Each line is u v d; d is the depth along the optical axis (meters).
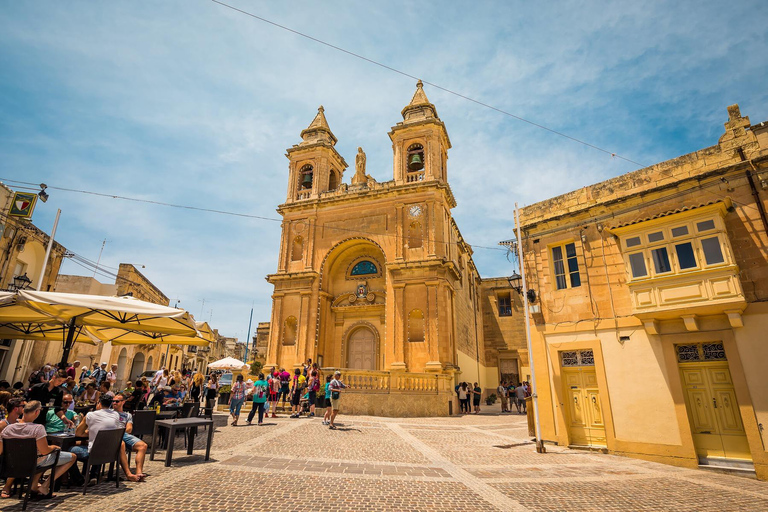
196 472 7.42
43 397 8.69
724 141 11.01
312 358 25.12
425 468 8.59
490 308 38.12
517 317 37.25
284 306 27.03
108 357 29.17
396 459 9.36
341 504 6.08
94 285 29.67
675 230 10.83
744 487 8.06
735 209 10.34
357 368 26.55
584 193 13.55
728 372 10.01
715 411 10.02
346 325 27.34
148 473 7.23
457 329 26.33
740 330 9.75
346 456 9.41
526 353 32.44
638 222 11.32
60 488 6.27
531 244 14.20
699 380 10.39
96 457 6.23
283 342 26.56
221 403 21.34
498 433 14.43
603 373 11.74
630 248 11.56
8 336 13.24
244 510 5.63
